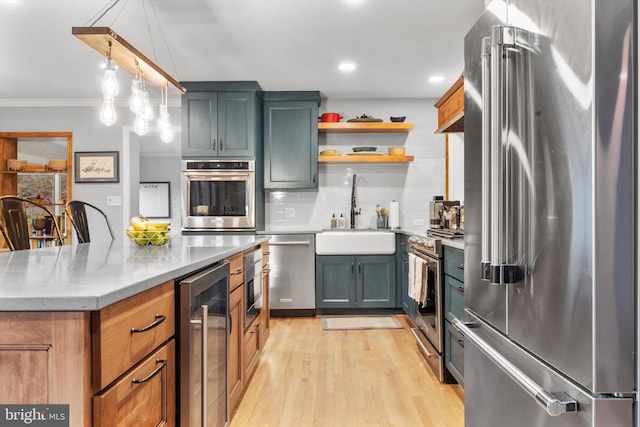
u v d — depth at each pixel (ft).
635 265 2.97
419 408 7.64
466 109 5.53
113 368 3.04
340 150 16.58
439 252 9.00
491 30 4.22
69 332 2.76
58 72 13.39
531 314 3.77
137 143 17.63
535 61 3.67
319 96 15.71
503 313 4.34
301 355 10.57
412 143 16.60
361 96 16.24
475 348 5.27
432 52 11.79
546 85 3.50
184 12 9.38
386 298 14.58
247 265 8.23
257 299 9.35
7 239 7.43
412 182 16.58
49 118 16.63
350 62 12.58
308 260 14.64
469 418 5.52
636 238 2.97
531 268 3.75
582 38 3.06
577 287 3.13
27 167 16.61
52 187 19.61
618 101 2.98
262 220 15.85
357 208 16.57
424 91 15.60
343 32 10.46
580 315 3.10
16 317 2.78
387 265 14.60
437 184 16.57
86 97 16.20
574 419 3.17
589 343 3.00
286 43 11.13
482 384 5.02
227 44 11.19
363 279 14.58
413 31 10.42
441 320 8.86
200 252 6.18
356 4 9.09
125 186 16.62
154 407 3.76
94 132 16.66
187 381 4.28
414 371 9.46
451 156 16.16
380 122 15.74
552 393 3.44
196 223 14.62
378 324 13.57
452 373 8.22
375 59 12.33
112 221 16.56
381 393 8.29
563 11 3.28
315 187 15.42
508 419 4.32
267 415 7.36
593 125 2.96
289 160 15.43
